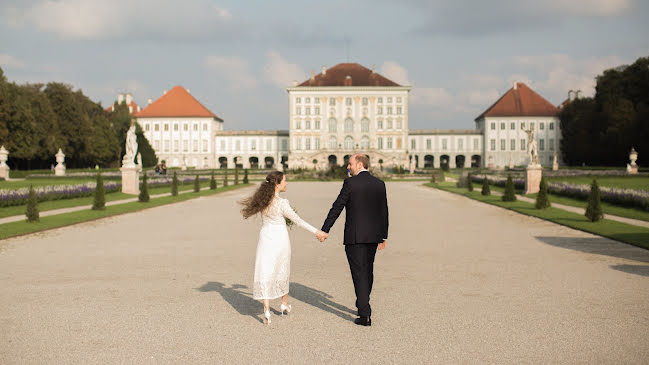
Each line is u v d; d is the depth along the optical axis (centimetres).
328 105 11231
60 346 562
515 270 982
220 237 1486
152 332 612
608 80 8719
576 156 9119
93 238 1458
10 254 1177
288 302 755
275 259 656
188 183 5147
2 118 6384
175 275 946
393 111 11169
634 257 1114
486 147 11969
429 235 1521
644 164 7581
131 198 3219
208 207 2608
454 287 843
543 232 1576
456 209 2439
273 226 663
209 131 12344
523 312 690
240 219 2016
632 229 1571
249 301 760
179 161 12362
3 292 805
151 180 4559
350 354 540
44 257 1138
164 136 12356
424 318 668
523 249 1245
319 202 2845
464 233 1565
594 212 1780
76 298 770
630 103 7681
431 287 845
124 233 1573
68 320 657
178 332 612
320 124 11231
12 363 512
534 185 3512
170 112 12388
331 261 1101
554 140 11819
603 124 8375
